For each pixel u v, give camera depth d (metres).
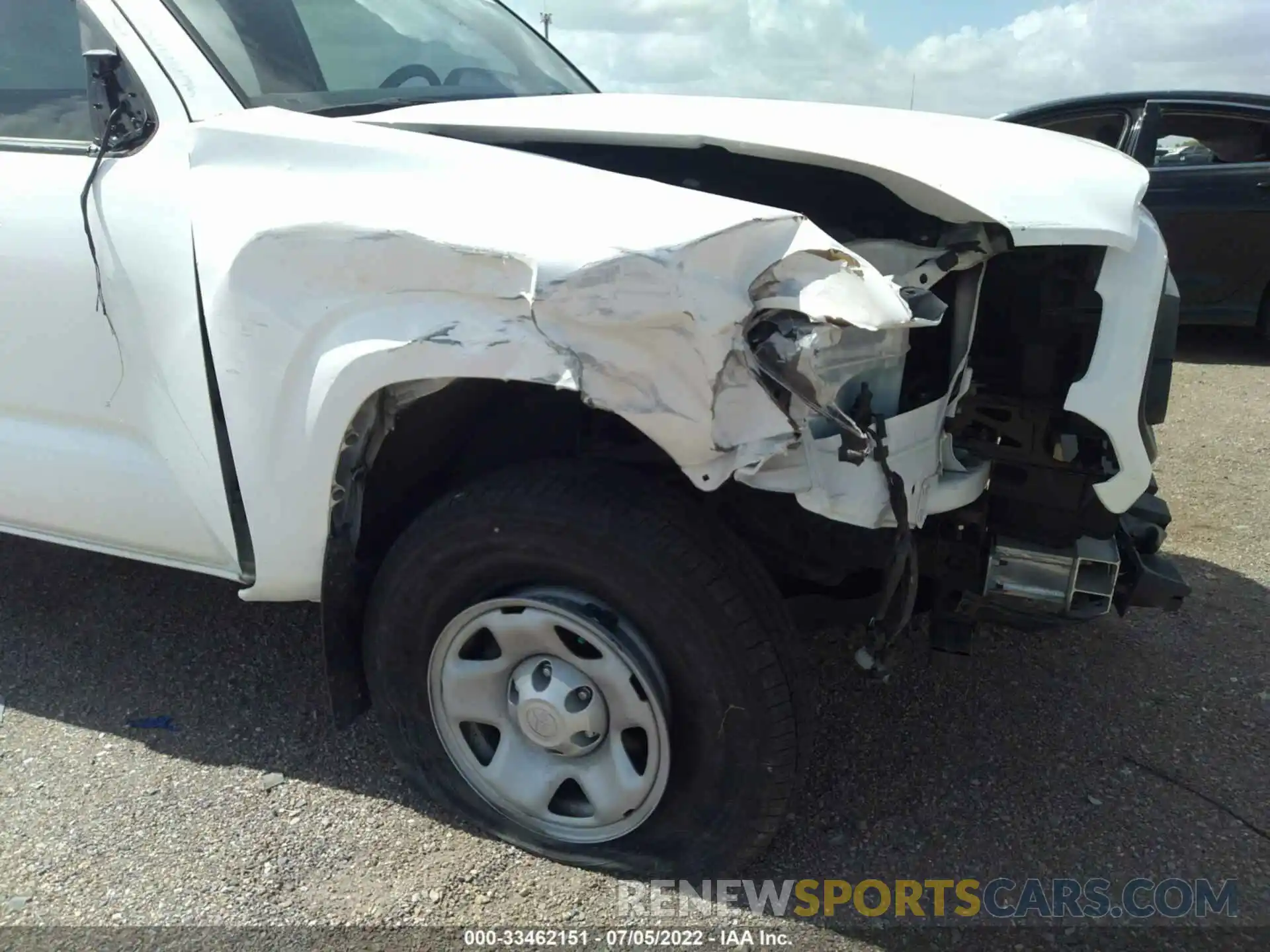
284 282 1.81
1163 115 6.18
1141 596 2.25
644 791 1.87
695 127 2.06
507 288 1.59
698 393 1.55
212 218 1.91
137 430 2.18
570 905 1.93
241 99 2.15
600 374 1.55
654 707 1.79
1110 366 1.96
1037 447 2.08
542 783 1.99
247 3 2.33
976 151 2.05
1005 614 2.18
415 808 2.20
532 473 1.83
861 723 2.50
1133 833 2.13
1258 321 6.35
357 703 2.13
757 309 1.57
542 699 1.89
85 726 2.51
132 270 2.03
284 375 1.84
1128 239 1.94
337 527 1.92
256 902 1.93
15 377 2.28
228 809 2.20
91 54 2.04
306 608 3.08
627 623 1.80
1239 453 4.60
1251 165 6.04
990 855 2.07
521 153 1.83
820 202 2.25
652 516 1.73
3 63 2.30
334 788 2.27
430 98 2.61
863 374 1.77
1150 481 2.21
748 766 1.80
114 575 3.28
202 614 3.04
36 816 2.17
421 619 1.97
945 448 2.03
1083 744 2.43
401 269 1.68
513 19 3.34
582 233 1.57
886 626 1.86
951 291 2.01
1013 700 2.61
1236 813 2.19
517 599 1.86
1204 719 2.53
